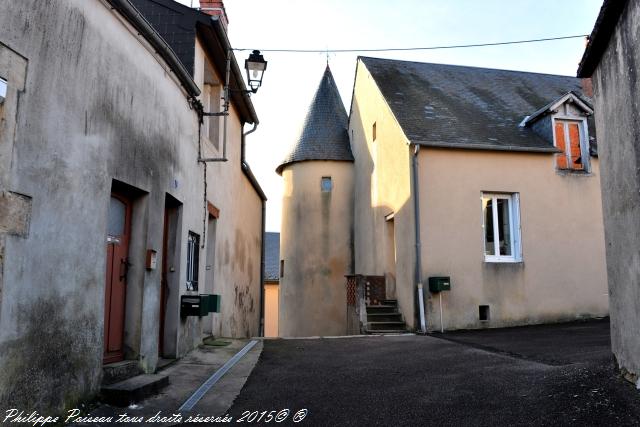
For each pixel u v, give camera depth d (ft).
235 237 40.91
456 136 41.29
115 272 19.21
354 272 59.36
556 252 41.14
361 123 57.26
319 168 61.67
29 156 13.33
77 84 15.56
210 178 31.65
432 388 19.24
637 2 15.38
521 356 24.79
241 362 25.17
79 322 15.48
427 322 38.24
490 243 40.96
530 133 44.14
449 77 53.06
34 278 13.43
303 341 33.78
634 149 16.07
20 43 13.05
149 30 19.77
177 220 25.07
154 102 21.39
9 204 12.55
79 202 15.56
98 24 16.84
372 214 51.88
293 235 61.77
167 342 24.38
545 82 55.72
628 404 14.69
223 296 36.04
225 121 29.63
